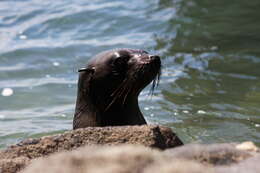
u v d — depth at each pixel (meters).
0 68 44.88
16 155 20.27
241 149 16.47
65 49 47.91
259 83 40.03
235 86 39.69
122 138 20.12
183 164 13.05
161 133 20.50
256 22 52.47
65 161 13.90
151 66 26.89
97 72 28.77
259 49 46.31
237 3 57.16
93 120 28.97
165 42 48.88
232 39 49.00
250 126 33.00
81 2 58.72
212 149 15.87
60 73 43.94
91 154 14.01
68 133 20.81
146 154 13.69
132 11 55.78
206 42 48.59
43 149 20.45
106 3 58.03
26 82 42.53
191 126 33.19
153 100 37.78
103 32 51.66
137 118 28.89
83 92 29.58
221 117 34.62
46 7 57.62
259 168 14.24
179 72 42.44
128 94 28.05
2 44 49.31
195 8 56.50
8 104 38.97
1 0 60.56
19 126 35.00
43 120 36.00
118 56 28.38
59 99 39.56
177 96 38.41
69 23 53.62
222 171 14.16
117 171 13.05
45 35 51.41
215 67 43.19
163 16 54.56
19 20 54.81
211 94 38.53
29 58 46.47
